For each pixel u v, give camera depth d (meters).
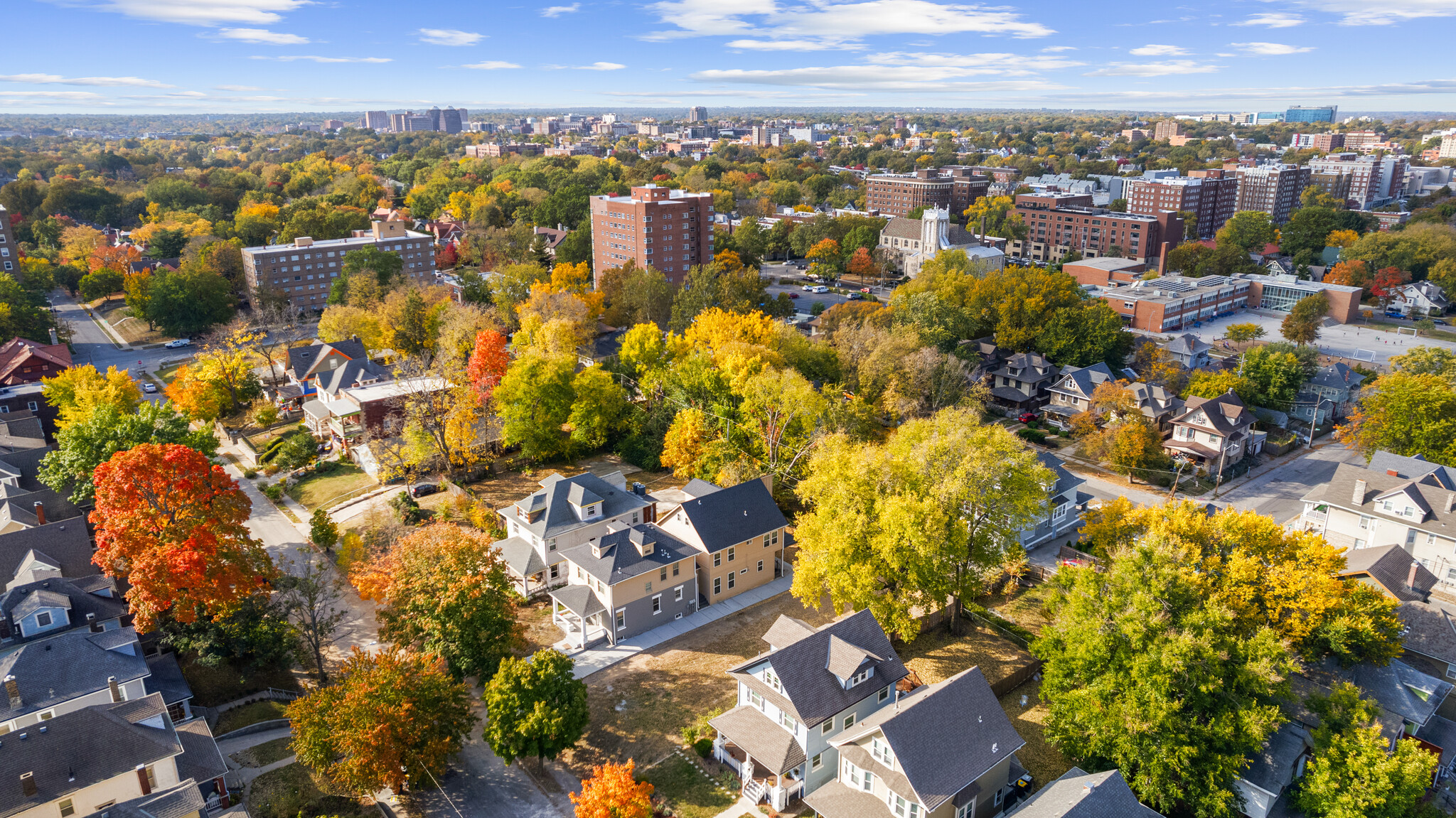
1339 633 48.16
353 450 92.12
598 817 37.34
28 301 132.00
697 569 64.12
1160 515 57.72
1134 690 42.06
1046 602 55.28
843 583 54.16
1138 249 198.00
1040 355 114.50
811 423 80.38
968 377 96.56
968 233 191.62
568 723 45.81
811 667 45.50
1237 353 124.69
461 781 46.56
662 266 157.25
